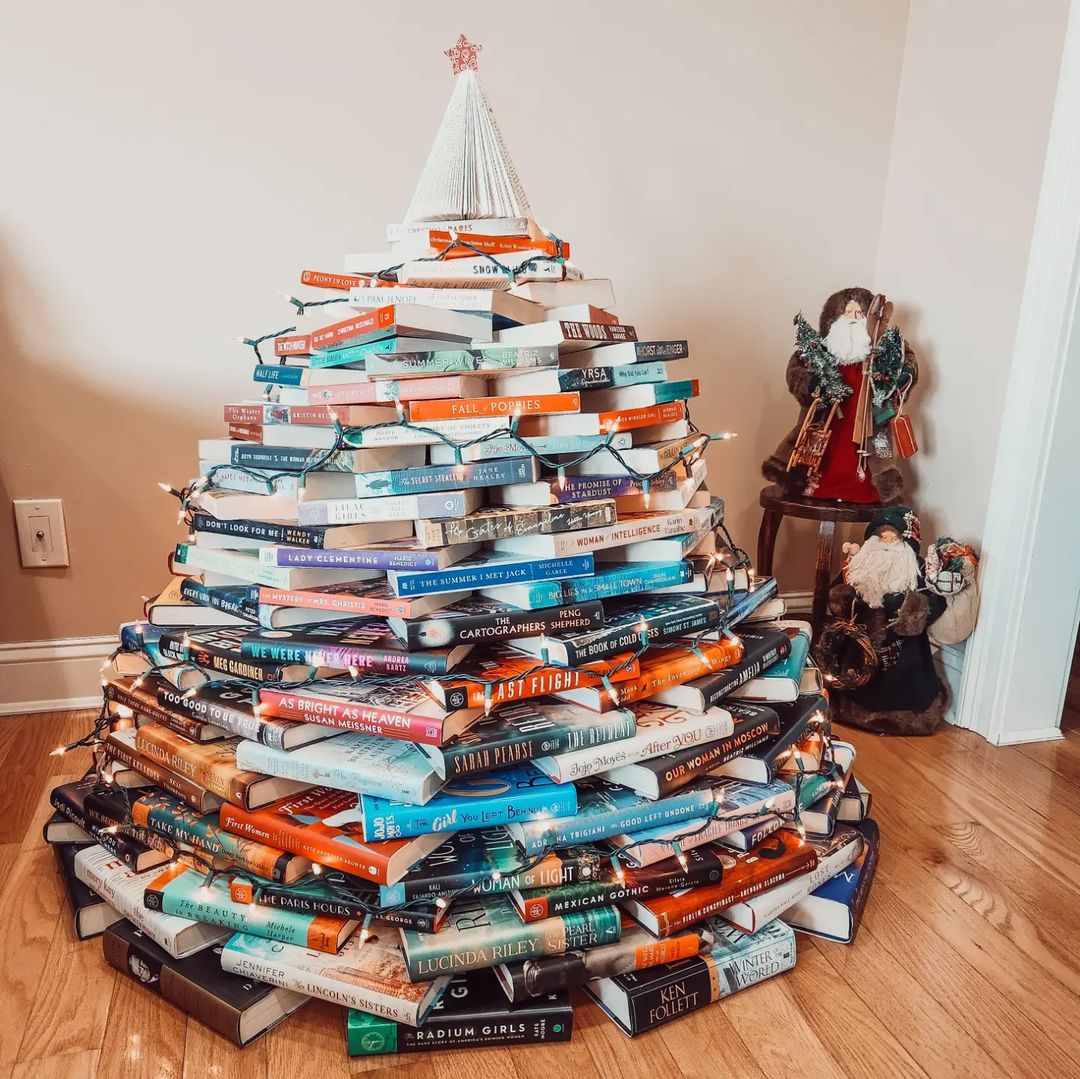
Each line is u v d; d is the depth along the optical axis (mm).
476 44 1533
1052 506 1467
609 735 881
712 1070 820
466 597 955
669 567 996
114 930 938
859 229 1813
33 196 1417
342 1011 892
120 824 991
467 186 1122
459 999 848
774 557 1931
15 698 1571
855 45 1721
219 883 913
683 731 917
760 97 1691
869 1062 833
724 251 1740
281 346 1086
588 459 1018
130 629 1039
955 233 1631
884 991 928
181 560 1029
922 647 1571
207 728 960
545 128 1591
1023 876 1146
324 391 964
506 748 837
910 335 1764
